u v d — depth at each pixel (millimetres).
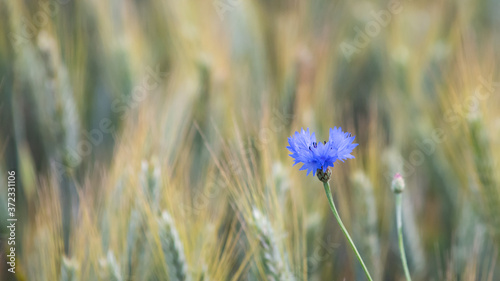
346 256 957
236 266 911
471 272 890
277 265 825
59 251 875
